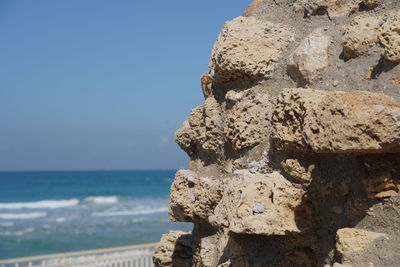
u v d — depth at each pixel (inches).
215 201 125.8
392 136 83.7
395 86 95.7
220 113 132.5
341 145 85.9
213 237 127.7
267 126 117.1
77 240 1051.3
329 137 87.0
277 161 109.2
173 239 157.2
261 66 123.1
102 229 1216.8
